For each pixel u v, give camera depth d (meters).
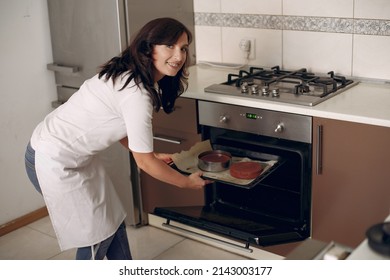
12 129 3.27
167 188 3.06
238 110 2.64
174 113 2.88
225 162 2.51
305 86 2.62
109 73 2.18
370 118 2.26
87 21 3.02
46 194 2.30
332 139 2.40
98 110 2.22
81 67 3.17
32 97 3.32
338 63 2.86
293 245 2.69
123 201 3.22
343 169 2.41
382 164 2.30
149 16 3.01
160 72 2.20
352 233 2.48
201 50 3.36
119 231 2.50
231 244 2.61
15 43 3.18
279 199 2.75
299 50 2.97
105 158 3.19
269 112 2.54
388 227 1.20
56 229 2.36
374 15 2.69
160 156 2.60
